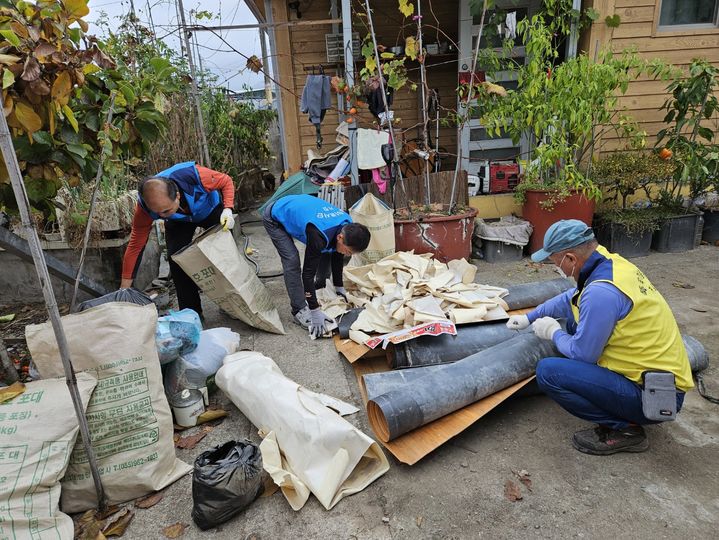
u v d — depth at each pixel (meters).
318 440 2.01
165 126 3.30
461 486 2.05
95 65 2.54
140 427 2.01
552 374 2.14
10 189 2.57
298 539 1.82
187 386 2.50
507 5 6.06
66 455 1.80
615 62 4.71
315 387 2.81
